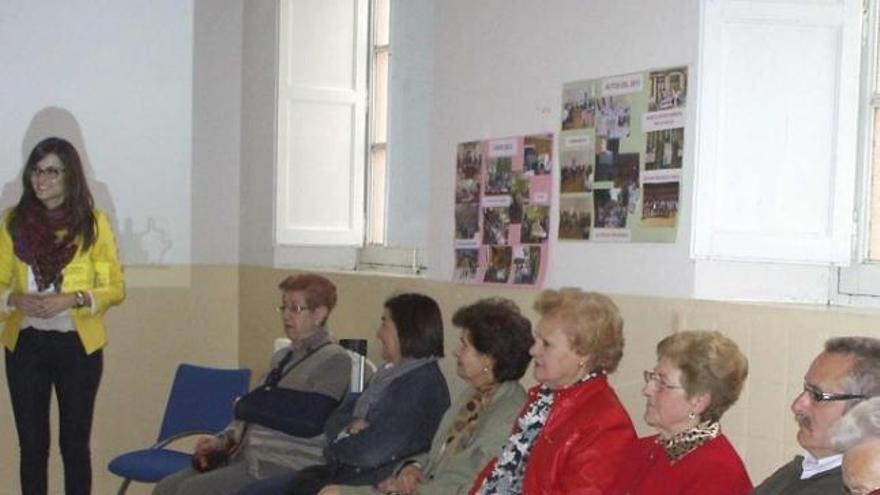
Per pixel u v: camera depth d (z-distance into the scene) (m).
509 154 4.00
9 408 5.27
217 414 4.68
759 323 3.05
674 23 3.33
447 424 3.32
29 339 4.32
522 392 3.19
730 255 3.16
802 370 2.93
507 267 3.99
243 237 5.84
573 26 3.73
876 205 3.15
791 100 3.18
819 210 3.16
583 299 2.88
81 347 4.36
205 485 3.85
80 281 4.38
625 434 2.75
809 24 3.15
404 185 5.21
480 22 4.16
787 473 2.31
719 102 3.19
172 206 5.70
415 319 3.57
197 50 5.75
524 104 3.94
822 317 2.88
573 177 3.71
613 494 2.67
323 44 5.54
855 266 3.16
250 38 5.77
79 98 5.45
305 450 3.86
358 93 5.57
